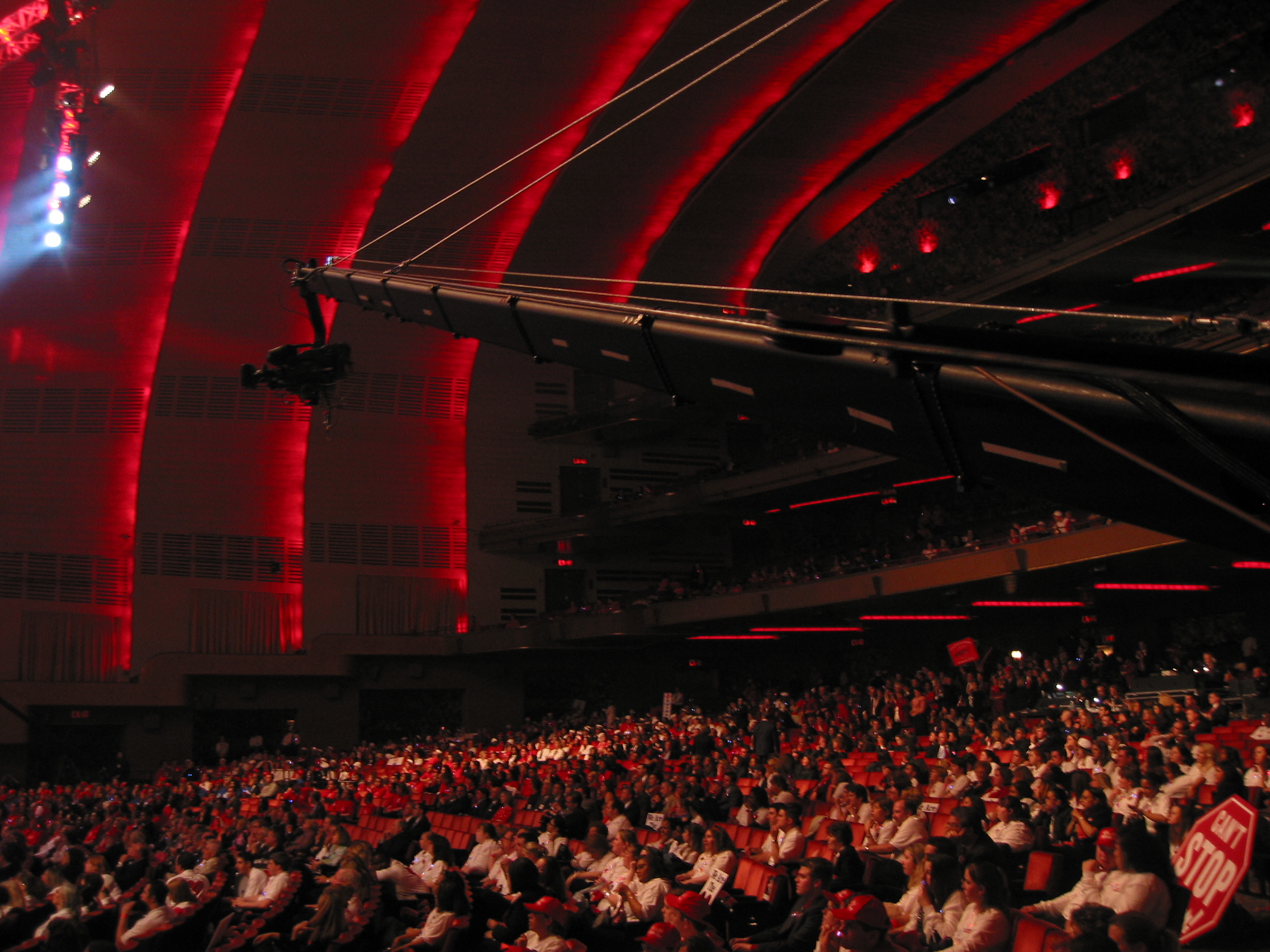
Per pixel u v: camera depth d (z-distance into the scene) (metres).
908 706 23.94
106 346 35.00
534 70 29.22
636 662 42.44
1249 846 5.29
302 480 38.03
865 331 2.96
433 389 39.59
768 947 7.26
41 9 24.80
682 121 31.00
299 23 28.38
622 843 9.52
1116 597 29.34
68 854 11.23
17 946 8.18
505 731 39.34
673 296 38.12
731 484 36.53
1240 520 2.32
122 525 35.94
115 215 32.56
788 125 30.86
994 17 26.20
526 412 41.12
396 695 39.41
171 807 23.27
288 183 32.72
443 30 28.55
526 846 9.29
